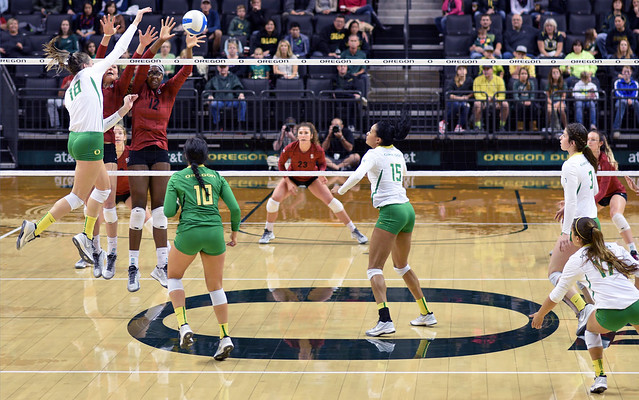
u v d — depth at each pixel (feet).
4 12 57.62
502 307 23.98
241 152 49.93
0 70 49.55
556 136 49.19
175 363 19.54
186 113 51.42
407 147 50.19
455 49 55.11
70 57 21.76
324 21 56.13
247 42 53.83
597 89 50.37
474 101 49.96
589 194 21.07
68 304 24.66
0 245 32.94
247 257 30.83
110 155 26.45
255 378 18.49
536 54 53.67
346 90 49.06
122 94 25.80
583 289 22.59
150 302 24.89
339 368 19.12
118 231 35.83
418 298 22.21
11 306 24.43
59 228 36.70
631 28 54.49
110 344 20.98
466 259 30.14
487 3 57.16
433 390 17.66
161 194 25.66
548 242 32.99
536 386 17.84
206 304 24.58
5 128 49.60
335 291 25.95
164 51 52.01
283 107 49.06
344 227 36.94
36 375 18.72
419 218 38.96
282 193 33.09
